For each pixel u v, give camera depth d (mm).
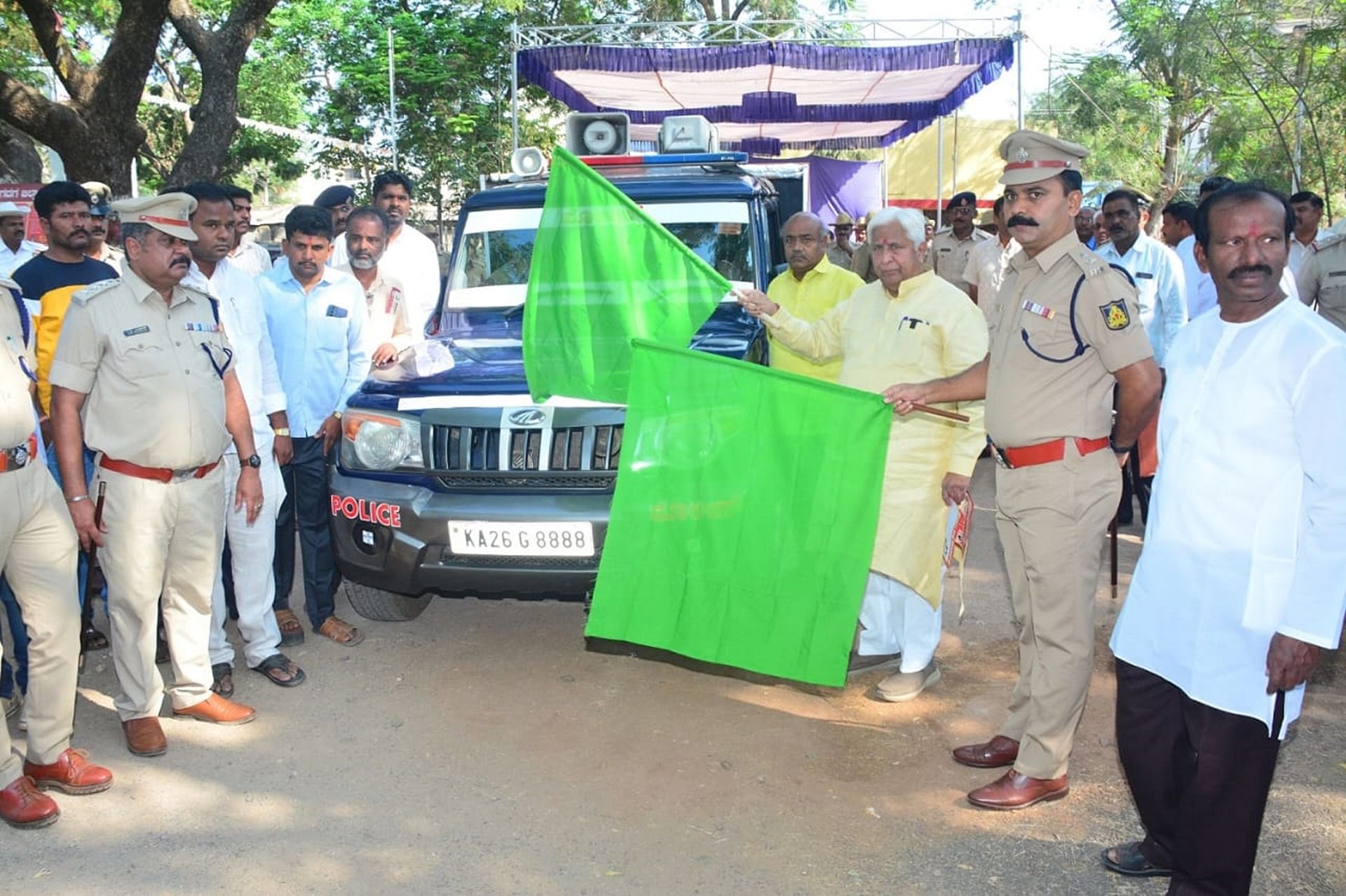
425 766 4000
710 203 5996
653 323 4180
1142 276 6645
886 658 4910
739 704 4555
